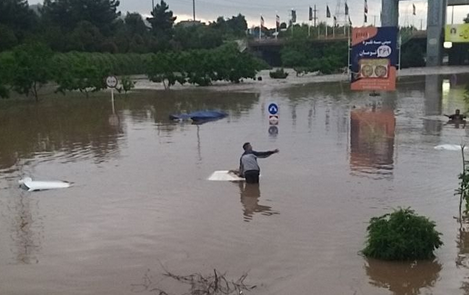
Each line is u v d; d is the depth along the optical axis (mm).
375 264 8375
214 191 12820
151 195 12594
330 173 14438
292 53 80562
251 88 46938
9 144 20156
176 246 9398
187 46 81062
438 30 82000
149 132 22234
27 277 8320
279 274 8141
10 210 11703
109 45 65750
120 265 8672
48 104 34969
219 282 7879
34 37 56531
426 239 8484
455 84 48469
